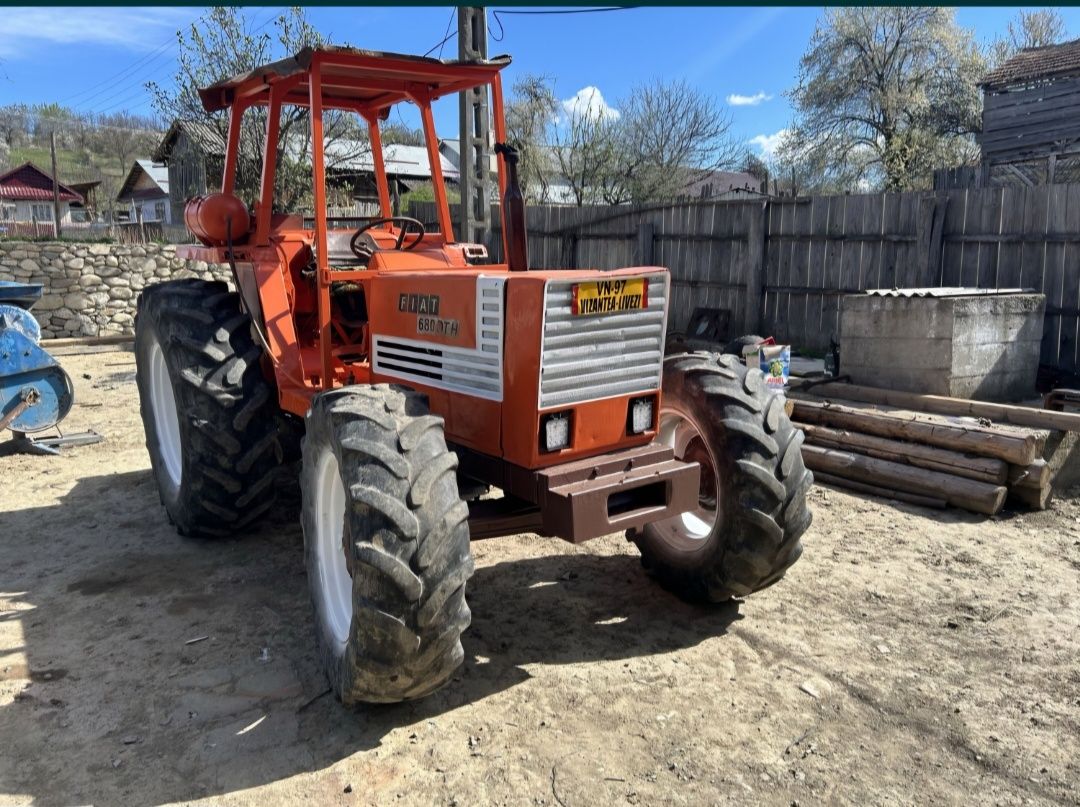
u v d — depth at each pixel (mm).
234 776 2660
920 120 28141
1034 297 7664
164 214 36312
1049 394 6285
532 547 4609
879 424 5609
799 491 3410
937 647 3439
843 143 29594
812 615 3738
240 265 4496
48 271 12734
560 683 3189
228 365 4184
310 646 3492
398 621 2564
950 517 4977
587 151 25312
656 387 3256
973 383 7387
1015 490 5070
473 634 3596
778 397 3555
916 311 7359
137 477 5875
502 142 3748
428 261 3943
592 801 2531
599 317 3020
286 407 3986
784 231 10945
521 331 2926
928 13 28062
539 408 2926
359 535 2590
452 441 3320
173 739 2854
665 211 12258
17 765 2715
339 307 4395
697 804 2516
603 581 4141
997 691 3111
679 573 3799
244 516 4465
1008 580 4074
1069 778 2625
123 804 2535
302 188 14969
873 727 2898
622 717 2963
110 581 4160
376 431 2736
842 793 2562
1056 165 19438
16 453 6457
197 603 3906
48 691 3148
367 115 4926
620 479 3029
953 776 2641
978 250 9219
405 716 2980
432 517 2621
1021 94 19156
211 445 4188
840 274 10508
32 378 6383
